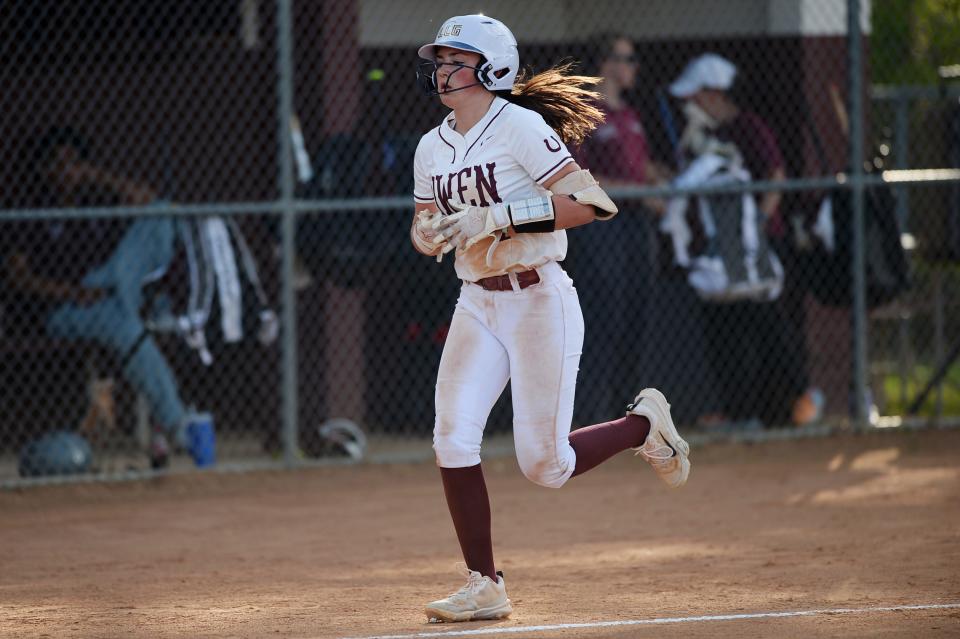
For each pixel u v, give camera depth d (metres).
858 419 35.91
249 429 39.06
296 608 17.72
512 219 15.31
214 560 22.42
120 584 20.16
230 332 32.50
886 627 15.38
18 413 36.47
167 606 18.08
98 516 27.61
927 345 42.66
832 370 39.72
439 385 16.27
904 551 21.30
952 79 42.34
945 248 38.44
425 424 38.72
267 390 36.81
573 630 15.52
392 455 33.56
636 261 35.75
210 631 16.12
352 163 33.94
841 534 23.38
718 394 36.94
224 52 39.72
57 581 20.55
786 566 20.28
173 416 32.84
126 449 36.06
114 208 30.34
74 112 39.66
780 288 35.44
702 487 29.77
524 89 16.69
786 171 40.59
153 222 33.06
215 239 32.34
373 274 36.31
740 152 36.66
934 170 40.12
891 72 48.62
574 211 15.43
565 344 15.95
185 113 39.94
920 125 41.31
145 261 33.00
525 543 23.61
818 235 35.78
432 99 42.19
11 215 29.50
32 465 31.33
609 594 18.23
